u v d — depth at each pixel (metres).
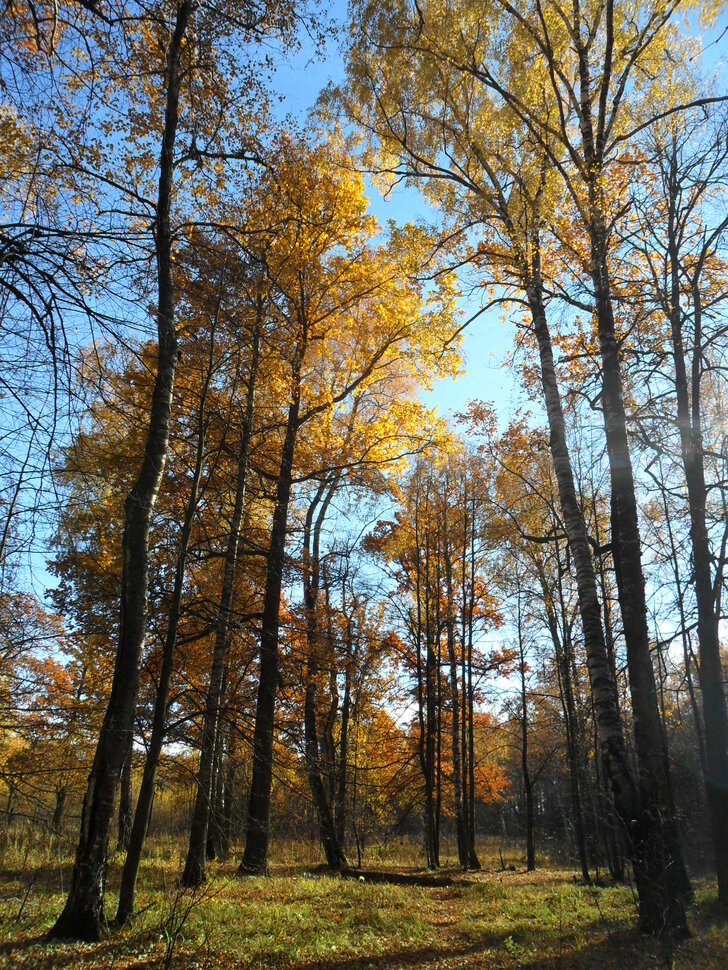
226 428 11.05
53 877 9.99
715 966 5.91
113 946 6.17
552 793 43.25
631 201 10.12
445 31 10.97
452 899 12.34
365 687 22.81
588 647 9.04
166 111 8.69
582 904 10.80
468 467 22.42
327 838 17.88
